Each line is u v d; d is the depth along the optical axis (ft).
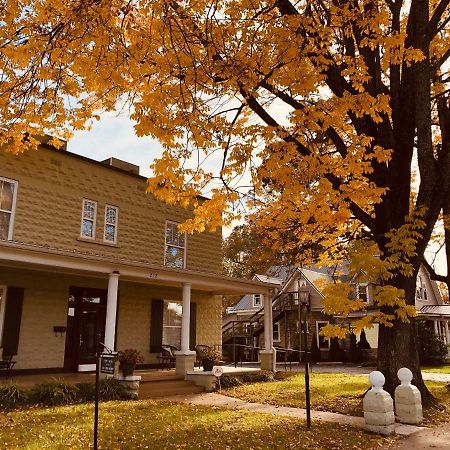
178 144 26.78
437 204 34.30
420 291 112.68
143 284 58.39
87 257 41.52
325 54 27.76
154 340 58.13
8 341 43.93
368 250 28.78
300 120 26.35
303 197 30.50
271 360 60.95
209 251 67.77
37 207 47.88
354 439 25.64
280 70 25.67
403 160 36.11
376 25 26.45
